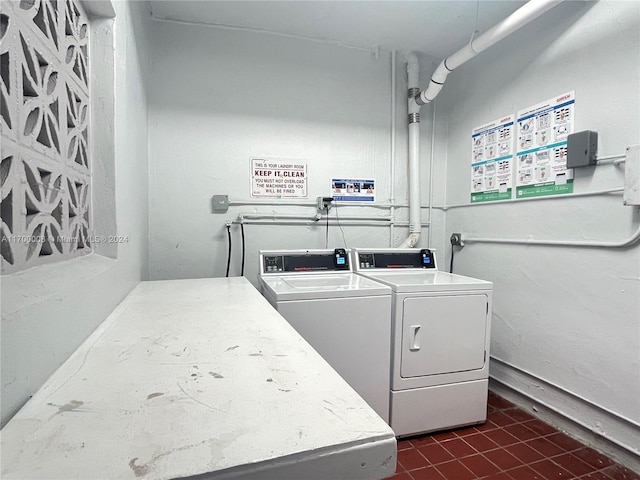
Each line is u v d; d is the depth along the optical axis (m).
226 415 0.48
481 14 2.14
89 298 0.82
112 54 1.08
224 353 0.72
